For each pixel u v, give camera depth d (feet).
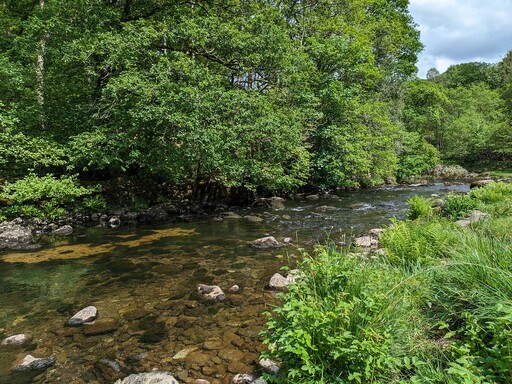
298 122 54.44
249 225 39.40
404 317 10.46
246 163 47.55
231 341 13.75
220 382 11.10
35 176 38.42
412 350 9.35
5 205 38.50
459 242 16.29
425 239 18.58
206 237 33.24
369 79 78.13
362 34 78.84
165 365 12.18
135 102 38.99
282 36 51.98
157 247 29.40
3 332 14.82
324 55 68.08
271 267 23.34
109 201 46.14
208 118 40.70
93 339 14.14
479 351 8.41
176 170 45.39
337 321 9.35
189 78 41.37
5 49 49.98
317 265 12.12
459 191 71.87
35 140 38.06
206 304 17.42
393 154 87.76
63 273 22.65
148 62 42.73
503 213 28.43
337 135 64.69
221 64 52.24
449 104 145.79
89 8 43.27
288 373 9.02
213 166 45.50
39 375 11.73
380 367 8.25
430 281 12.52
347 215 45.14
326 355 8.97
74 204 42.32
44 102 43.98
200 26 45.98
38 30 41.34
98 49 39.52
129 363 12.37
